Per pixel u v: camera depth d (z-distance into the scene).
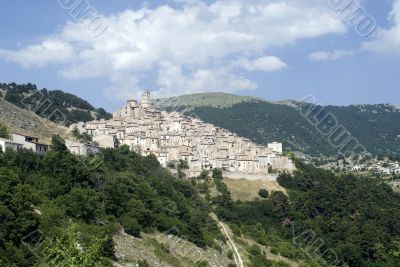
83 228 145.75
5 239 121.19
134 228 170.88
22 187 138.12
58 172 172.62
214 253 194.00
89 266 65.81
